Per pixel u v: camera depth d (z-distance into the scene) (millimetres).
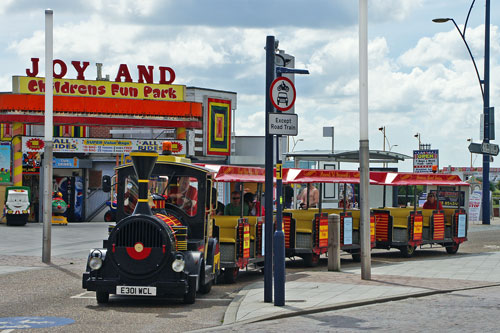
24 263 17938
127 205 13109
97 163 37219
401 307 11516
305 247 18516
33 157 34375
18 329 9594
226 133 43062
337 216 17188
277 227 11555
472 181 41000
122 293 11609
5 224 31891
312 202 21078
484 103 36438
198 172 13094
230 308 11445
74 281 14781
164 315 10938
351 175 20031
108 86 35188
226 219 15305
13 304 11781
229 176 15266
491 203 44719
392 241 21094
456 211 23016
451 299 12367
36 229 29250
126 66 35906
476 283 14383
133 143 36062
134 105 35594
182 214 13031
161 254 11586
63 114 34219
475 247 25109
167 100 36250
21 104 33500
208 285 13492
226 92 43969
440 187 26641
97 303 12023
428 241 21953
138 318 10625
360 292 13008
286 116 11531
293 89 11734
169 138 36969
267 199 11773
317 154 28203
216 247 13758
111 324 10070
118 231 11680
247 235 15641
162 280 11656
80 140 35344
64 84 34312
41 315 10766
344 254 22797
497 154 37125
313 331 9461
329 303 11680
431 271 16781
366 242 15102
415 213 21516
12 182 33469
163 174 13109
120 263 11641
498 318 10375
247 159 44406
